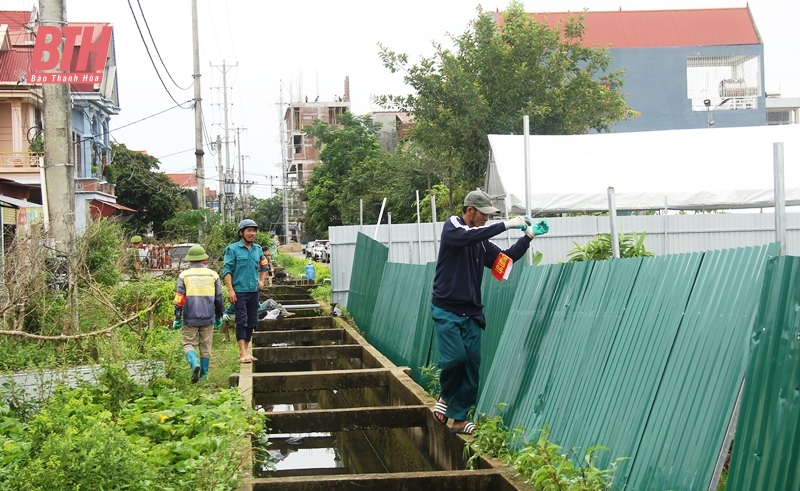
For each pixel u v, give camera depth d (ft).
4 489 16.67
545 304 24.03
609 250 29.60
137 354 30.25
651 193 46.83
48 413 21.85
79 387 26.02
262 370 49.60
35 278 35.63
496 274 23.02
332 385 34.81
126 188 155.94
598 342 19.79
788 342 12.07
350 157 182.91
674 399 15.66
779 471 11.74
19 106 114.93
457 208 96.68
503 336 27.07
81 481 16.89
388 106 90.84
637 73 132.46
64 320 35.47
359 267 59.98
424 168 126.41
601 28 134.82
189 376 29.86
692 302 16.10
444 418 24.06
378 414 27.53
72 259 39.27
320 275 100.89
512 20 92.32
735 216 58.75
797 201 47.09
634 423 16.89
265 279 40.93
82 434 18.85
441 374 23.62
